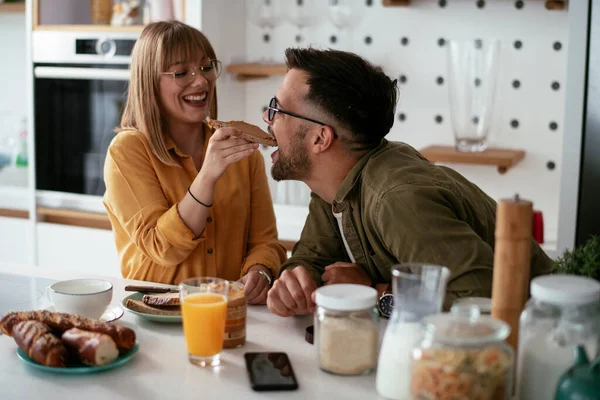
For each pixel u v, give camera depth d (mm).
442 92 3256
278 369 1355
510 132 3186
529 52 3111
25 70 3982
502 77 3162
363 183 1694
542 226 2818
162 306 1664
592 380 1070
